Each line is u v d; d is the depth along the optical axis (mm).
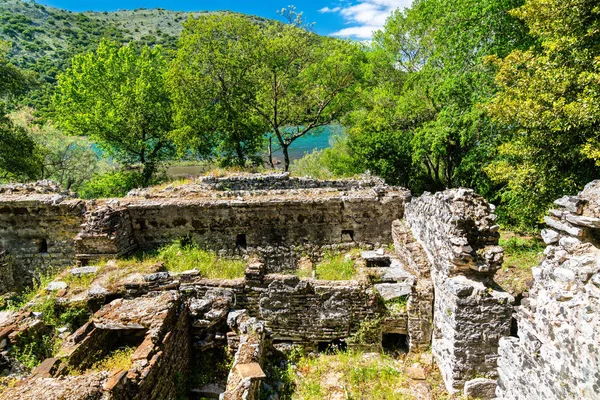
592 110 9508
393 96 23578
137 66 25734
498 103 11828
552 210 5145
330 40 24344
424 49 24406
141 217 11305
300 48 22578
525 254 11422
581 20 10453
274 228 11414
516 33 15016
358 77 24938
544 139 11078
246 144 24594
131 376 5500
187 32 21453
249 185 14852
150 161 25906
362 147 22625
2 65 19078
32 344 6594
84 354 6660
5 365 6117
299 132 25641
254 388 6168
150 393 5828
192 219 11359
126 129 24188
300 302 8539
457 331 6816
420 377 7453
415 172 22656
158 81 25281
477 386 6730
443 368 7422
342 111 26203
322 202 11102
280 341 8844
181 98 21672
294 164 30109
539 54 11844
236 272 9688
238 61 21500
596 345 3891
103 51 25359
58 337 7340
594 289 4043
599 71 10156
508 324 6727
